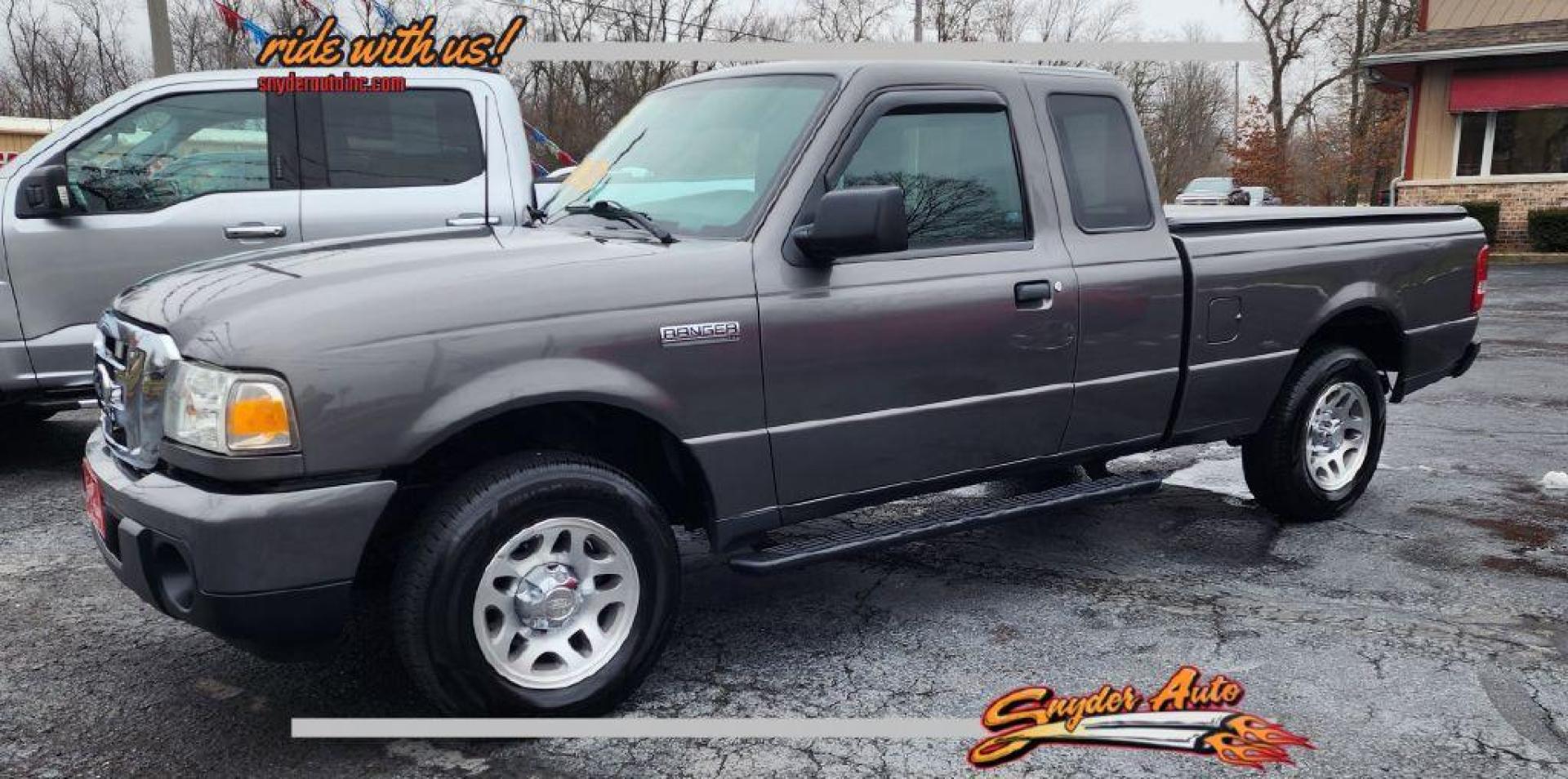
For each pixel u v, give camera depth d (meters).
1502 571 4.50
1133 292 4.22
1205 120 41.97
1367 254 5.06
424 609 2.90
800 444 3.49
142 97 5.80
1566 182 21.00
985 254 3.87
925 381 3.71
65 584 4.35
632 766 2.97
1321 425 5.11
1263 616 4.02
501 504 2.95
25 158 5.63
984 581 4.41
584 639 3.20
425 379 2.88
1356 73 38.53
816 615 4.05
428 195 6.19
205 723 3.21
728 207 3.56
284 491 2.76
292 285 2.95
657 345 3.18
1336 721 3.22
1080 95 4.26
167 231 5.78
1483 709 3.30
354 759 3.00
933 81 3.83
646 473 3.64
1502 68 21.58
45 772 2.94
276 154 5.98
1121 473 6.07
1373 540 4.91
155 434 2.94
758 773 2.93
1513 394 8.37
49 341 5.64
